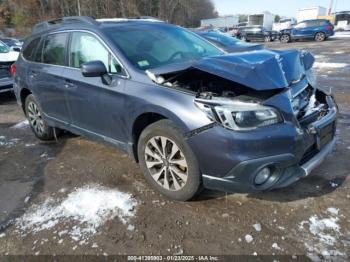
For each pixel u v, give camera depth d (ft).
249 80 7.93
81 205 9.82
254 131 7.78
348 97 20.99
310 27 78.38
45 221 9.16
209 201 9.68
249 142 7.73
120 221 9.00
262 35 91.61
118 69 10.49
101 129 11.60
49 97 13.66
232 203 9.53
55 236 8.52
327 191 9.86
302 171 8.48
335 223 8.43
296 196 9.68
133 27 12.11
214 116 7.99
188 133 8.41
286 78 8.86
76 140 15.44
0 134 17.26
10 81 24.00
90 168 12.31
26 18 152.66
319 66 35.42
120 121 10.48
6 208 9.95
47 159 13.46
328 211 8.92
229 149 7.88
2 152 14.57
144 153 10.09
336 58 41.98
